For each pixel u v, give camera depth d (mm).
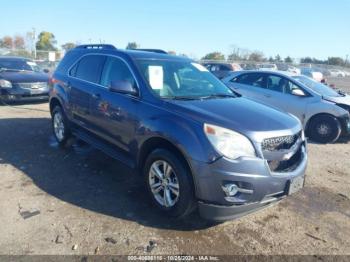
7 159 5391
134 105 4074
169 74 4480
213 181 3219
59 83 5906
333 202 4438
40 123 8000
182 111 3602
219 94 4586
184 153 3340
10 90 10164
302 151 3840
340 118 7648
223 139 3234
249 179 3211
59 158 5527
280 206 4246
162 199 3785
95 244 3215
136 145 4027
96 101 4785
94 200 4105
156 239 3346
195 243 3316
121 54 4668
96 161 5438
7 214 3680
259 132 3326
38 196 4145
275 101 8281
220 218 3311
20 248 3104
